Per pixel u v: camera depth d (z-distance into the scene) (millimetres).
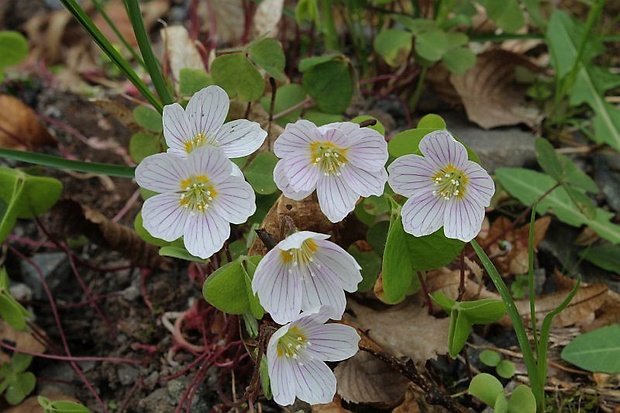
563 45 331
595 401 248
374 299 254
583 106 340
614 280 284
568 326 266
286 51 354
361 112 315
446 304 223
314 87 272
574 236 294
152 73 250
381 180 218
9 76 360
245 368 251
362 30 340
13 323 254
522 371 255
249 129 220
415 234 219
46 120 344
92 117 349
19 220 311
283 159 215
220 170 210
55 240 283
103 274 297
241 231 259
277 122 271
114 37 395
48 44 390
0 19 407
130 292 290
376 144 214
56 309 287
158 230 214
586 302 265
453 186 218
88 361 273
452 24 325
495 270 221
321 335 212
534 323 222
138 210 317
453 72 311
